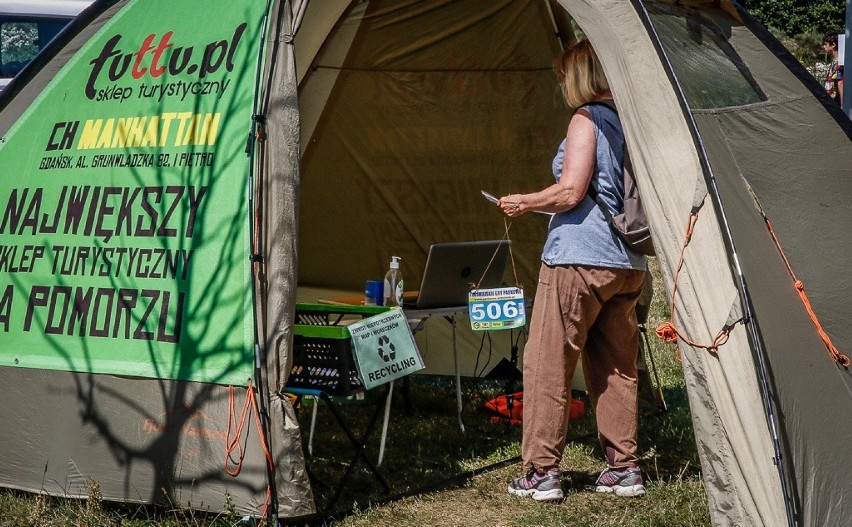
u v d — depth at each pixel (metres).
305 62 6.33
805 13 22.70
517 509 4.36
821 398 3.62
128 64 4.60
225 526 3.89
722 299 3.51
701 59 4.29
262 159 4.04
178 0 4.66
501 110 6.63
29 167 4.66
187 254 4.16
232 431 3.94
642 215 4.21
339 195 7.04
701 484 4.55
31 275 4.50
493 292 4.76
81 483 4.23
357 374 4.29
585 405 6.24
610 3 3.94
